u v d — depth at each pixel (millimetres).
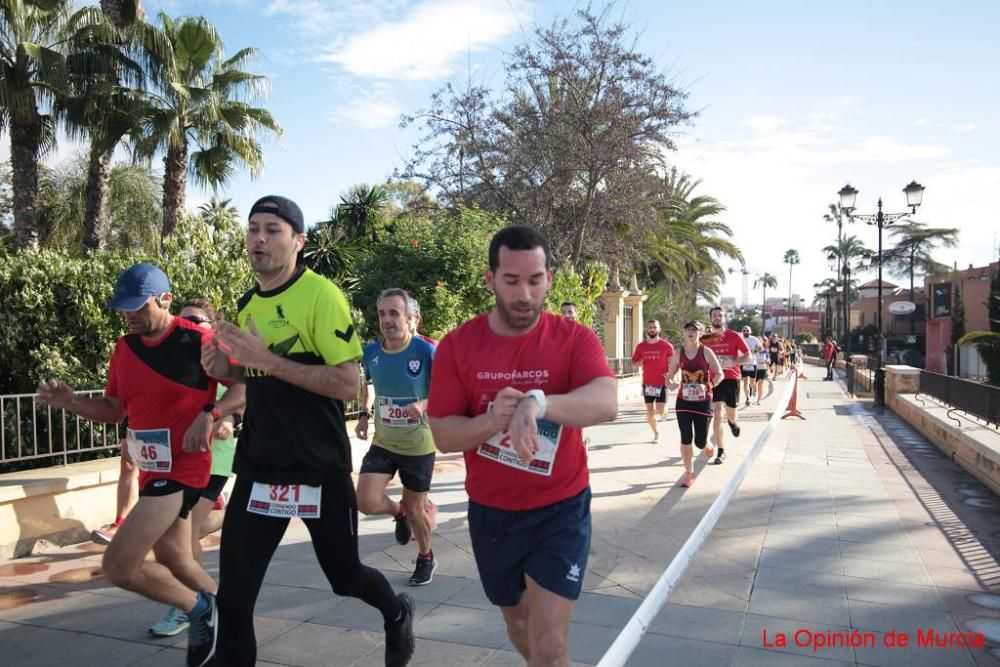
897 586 4695
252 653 2779
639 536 5820
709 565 5082
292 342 2889
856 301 87250
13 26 12477
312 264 18812
